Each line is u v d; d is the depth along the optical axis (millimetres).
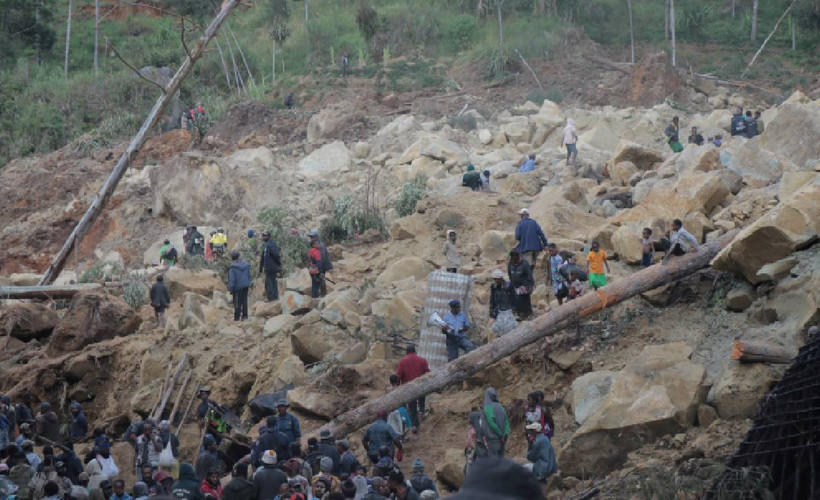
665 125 34312
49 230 36656
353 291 21297
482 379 16625
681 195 20422
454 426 16062
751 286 15742
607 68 41688
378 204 29875
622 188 25594
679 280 16641
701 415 13398
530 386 16234
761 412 10945
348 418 15523
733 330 15195
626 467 12945
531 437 13484
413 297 19828
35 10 59844
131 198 36156
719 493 10406
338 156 33875
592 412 14359
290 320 20250
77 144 44531
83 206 37156
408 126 35844
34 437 17953
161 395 19766
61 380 22156
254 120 41250
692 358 14898
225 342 20703
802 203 15391
